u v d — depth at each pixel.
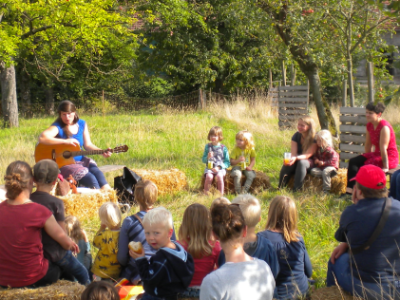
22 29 15.58
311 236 5.25
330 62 9.17
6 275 3.44
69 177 6.21
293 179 7.32
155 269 3.16
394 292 3.30
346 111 8.12
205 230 3.46
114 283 4.00
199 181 8.01
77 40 15.95
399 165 6.52
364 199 3.51
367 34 8.52
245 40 22.52
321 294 3.51
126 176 6.73
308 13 8.98
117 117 17.42
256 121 14.59
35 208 3.52
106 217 4.04
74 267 3.82
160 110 19.61
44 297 3.24
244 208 3.54
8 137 12.95
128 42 22.31
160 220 3.21
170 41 21.27
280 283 3.71
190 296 3.44
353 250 3.46
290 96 13.41
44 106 24.86
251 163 7.23
